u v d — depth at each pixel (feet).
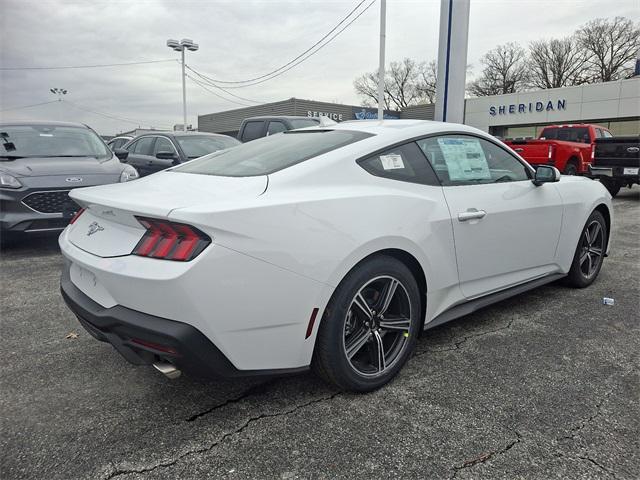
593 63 159.33
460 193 9.36
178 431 6.84
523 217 10.61
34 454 6.34
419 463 6.15
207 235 6.11
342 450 6.40
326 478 5.88
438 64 21.68
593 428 6.88
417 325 8.57
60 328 10.63
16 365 8.87
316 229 6.94
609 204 13.80
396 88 188.65
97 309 6.79
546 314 11.50
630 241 20.40
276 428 6.89
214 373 6.43
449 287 9.18
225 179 7.71
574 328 10.62
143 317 6.27
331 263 6.99
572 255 12.57
